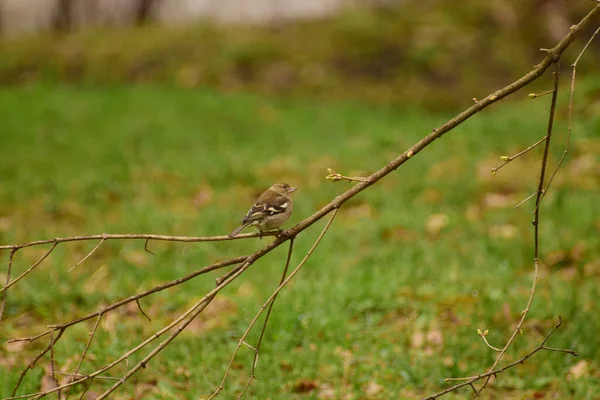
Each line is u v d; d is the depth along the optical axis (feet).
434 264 34.68
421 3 94.48
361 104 75.61
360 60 83.25
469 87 78.79
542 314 28.78
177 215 43.42
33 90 78.33
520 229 37.96
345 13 93.35
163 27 98.02
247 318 29.14
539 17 87.76
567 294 30.27
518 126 55.93
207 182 50.42
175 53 87.40
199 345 27.91
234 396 24.23
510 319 28.40
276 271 34.96
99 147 58.90
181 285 33.55
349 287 31.53
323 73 81.61
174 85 81.61
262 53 85.40
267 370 25.68
